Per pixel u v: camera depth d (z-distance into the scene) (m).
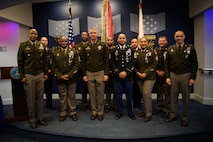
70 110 3.38
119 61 3.21
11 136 3.09
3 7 3.52
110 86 3.84
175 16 4.90
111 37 3.97
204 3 4.00
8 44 4.87
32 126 3.04
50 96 4.17
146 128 2.91
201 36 4.46
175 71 2.99
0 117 3.23
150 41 4.76
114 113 3.72
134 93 4.03
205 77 4.38
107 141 2.60
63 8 5.19
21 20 4.77
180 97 4.93
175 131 2.77
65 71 3.21
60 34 5.23
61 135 2.75
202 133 2.74
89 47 3.26
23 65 2.96
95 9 5.07
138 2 4.95
